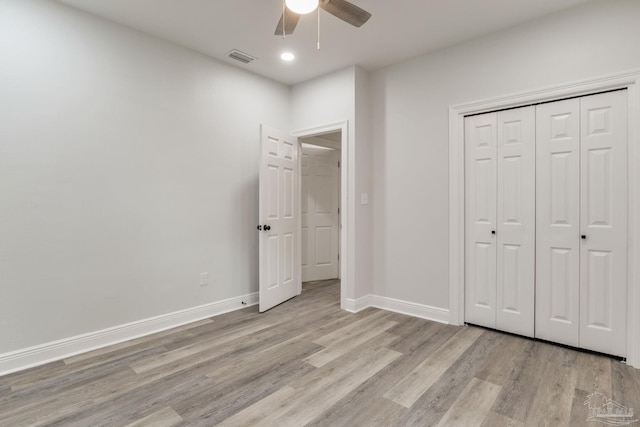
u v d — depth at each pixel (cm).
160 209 301
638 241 229
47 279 241
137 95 286
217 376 220
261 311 351
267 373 224
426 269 332
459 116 310
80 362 239
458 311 312
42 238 239
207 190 336
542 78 266
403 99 347
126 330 280
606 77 240
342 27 282
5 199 224
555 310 266
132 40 283
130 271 283
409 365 234
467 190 311
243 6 252
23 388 205
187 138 320
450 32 290
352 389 204
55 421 175
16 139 228
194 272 326
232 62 351
